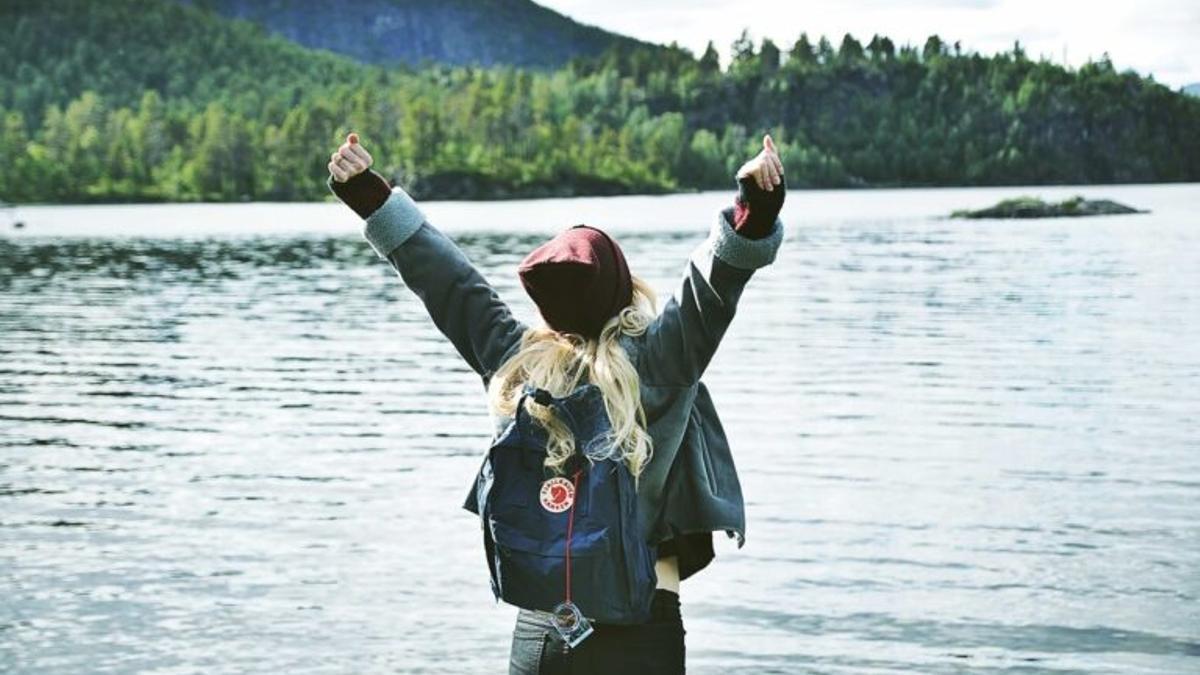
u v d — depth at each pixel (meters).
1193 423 12.32
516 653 3.14
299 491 9.89
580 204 140.00
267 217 105.19
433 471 10.64
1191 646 6.50
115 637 6.67
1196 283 28.66
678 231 63.25
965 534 8.47
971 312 23.33
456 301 3.36
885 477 10.17
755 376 15.76
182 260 44.53
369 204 3.38
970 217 75.44
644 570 2.98
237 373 16.88
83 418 13.49
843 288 28.89
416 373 16.62
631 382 3.04
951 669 6.23
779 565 7.83
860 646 6.53
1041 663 6.30
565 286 3.12
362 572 7.75
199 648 6.52
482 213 106.75
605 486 2.98
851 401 13.84
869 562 7.89
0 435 12.50
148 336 21.41
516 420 3.03
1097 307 23.86
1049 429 12.12
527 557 2.95
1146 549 8.12
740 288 3.05
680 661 3.16
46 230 78.62
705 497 3.14
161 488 10.04
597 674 3.04
